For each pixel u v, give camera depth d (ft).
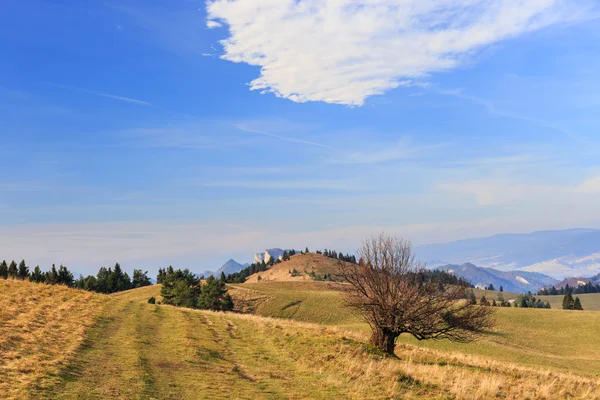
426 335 89.15
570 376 82.99
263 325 105.60
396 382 57.31
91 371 51.21
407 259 90.22
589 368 195.72
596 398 59.21
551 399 57.11
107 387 44.91
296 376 59.16
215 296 301.43
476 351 213.25
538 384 66.80
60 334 70.85
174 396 44.37
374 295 87.97
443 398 52.44
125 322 93.45
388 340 89.10
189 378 53.06
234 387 50.42
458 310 88.53
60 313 90.94
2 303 92.12
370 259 90.22
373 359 71.87
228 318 120.47
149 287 391.86
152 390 45.73
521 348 242.78
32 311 87.56
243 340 87.66
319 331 98.43
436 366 74.02
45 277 344.69
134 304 126.52
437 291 88.43
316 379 57.41
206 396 45.24
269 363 67.67
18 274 332.80
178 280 303.07
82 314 93.91
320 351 74.02
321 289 466.29
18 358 52.49
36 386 42.27
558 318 315.78
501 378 68.13
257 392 48.98
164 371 55.57
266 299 363.35
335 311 340.18
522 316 321.11
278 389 51.34
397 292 85.97
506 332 281.33
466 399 52.47
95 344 67.82
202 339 83.30
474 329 86.89
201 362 63.77
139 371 53.42
